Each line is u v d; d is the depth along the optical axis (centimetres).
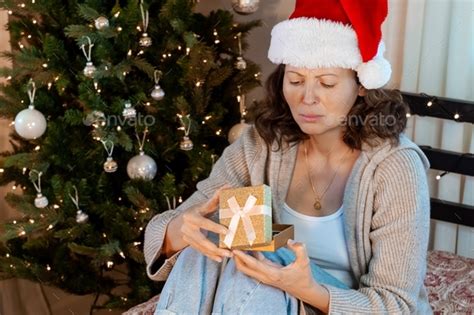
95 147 194
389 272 119
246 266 112
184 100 185
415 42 192
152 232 133
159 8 192
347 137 126
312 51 115
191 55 181
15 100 191
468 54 185
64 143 191
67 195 189
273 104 134
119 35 180
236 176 140
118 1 184
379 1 116
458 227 200
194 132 191
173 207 193
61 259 204
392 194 120
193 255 125
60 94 183
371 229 125
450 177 195
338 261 129
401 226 119
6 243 211
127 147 181
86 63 181
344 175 130
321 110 120
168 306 120
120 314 242
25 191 206
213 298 122
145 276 203
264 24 237
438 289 159
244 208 109
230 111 210
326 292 115
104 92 189
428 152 192
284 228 119
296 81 121
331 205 131
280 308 113
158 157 200
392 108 124
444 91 193
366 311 115
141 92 185
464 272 167
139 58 186
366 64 117
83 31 175
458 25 183
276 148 134
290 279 111
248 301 113
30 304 241
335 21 116
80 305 248
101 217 196
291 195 135
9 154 206
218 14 198
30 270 200
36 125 180
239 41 198
